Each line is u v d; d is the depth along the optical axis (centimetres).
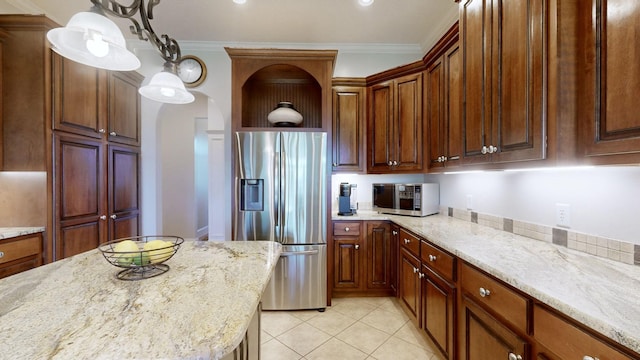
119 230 272
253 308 78
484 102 152
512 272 109
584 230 136
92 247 239
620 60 91
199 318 71
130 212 290
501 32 139
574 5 108
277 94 310
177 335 63
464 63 170
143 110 315
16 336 62
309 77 300
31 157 200
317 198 254
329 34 299
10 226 202
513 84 131
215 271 106
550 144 112
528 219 171
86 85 234
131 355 56
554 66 110
